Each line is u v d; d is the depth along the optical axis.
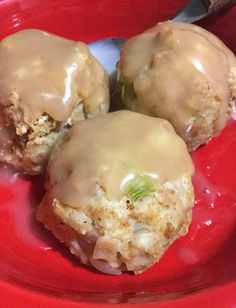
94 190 0.13
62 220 0.13
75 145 0.13
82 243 0.13
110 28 0.18
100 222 0.12
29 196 0.15
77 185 0.13
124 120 0.13
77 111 0.14
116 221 0.12
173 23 0.16
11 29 0.17
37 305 0.11
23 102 0.14
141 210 0.13
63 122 0.14
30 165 0.15
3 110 0.14
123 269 0.13
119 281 0.13
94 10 0.18
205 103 0.14
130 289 0.13
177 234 0.13
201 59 0.14
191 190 0.13
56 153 0.14
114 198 0.12
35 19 0.17
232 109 0.16
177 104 0.14
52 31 0.18
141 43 0.15
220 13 0.17
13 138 0.14
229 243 0.14
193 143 0.15
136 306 0.11
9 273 0.13
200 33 0.15
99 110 0.15
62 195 0.13
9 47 0.14
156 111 0.14
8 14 0.17
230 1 0.17
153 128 0.13
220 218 0.14
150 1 0.18
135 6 0.18
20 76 0.14
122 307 0.11
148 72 0.14
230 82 0.15
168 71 0.14
